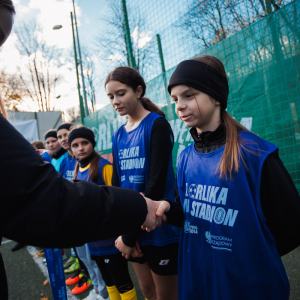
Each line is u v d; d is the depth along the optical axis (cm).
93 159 176
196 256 88
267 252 71
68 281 223
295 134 234
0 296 55
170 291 124
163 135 120
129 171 132
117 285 145
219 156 83
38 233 52
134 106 129
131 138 132
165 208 90
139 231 113
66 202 56
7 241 408
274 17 235
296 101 230
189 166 95
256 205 74
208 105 83
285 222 72
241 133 82
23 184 51
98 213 60
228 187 78
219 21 329
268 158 73
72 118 1590
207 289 83
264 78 248
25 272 264
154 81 345
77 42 568
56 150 266
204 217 85
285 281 74
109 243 142
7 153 50
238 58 266
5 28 57
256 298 72
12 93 1257
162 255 119
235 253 75
